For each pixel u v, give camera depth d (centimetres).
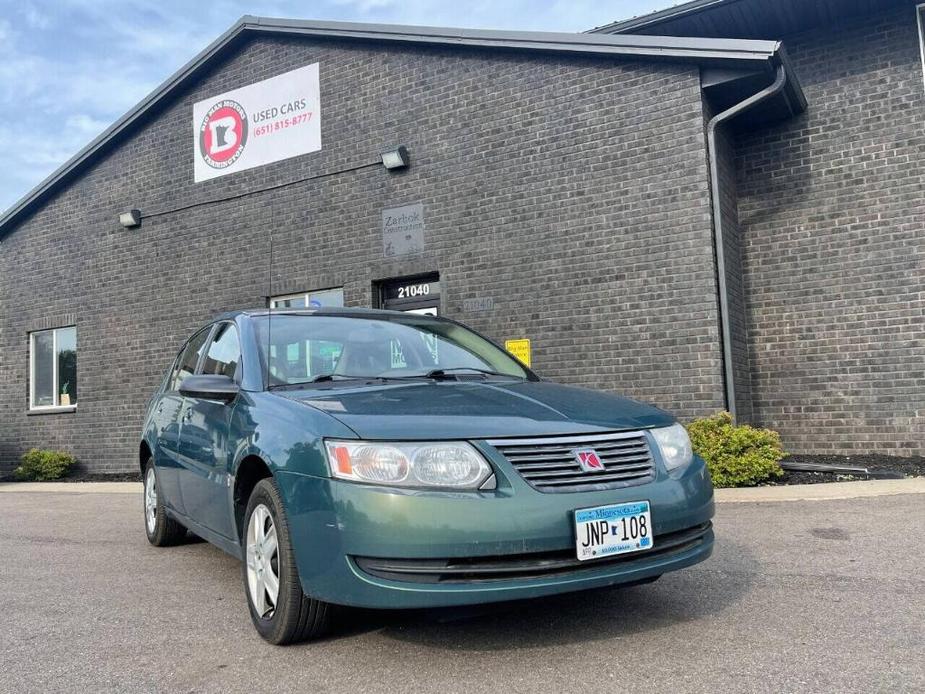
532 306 912
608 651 317
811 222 890
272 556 345
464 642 333
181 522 504
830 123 888
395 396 352
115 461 1255
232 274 1167
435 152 997
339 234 1070
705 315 810
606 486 309
